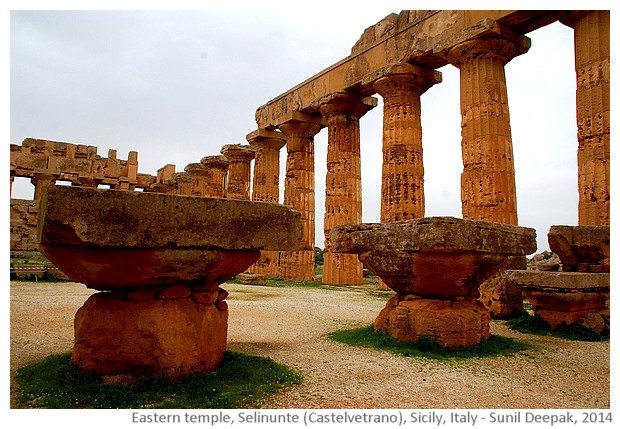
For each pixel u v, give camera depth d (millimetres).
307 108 23750
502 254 7344
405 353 6812
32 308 10312
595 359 7020
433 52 15984
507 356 7000
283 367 5699
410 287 7531
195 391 4664
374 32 19688
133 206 4457
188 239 4734
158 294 5059
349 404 4625
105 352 4996
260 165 27781
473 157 14312
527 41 14922
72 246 4434
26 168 34188
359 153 22672
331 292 17609
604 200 11680
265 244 5301
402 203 17500
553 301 9430
